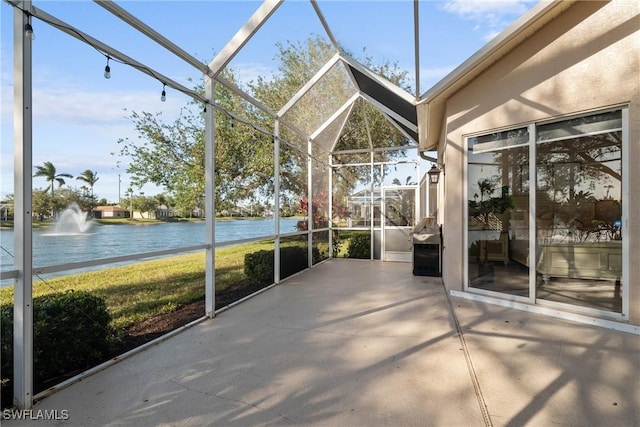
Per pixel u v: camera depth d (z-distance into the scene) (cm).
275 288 573
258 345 321
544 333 343
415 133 794
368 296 512
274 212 607
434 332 351
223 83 431
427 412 211
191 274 597
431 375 258
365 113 805
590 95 365
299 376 259
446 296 509
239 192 723
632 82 339
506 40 382
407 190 921
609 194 362
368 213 955
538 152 414
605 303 367
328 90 644
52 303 262
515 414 208
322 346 318
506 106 435
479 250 479
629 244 344
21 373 215
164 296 479
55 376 260
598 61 360
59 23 241
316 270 761
